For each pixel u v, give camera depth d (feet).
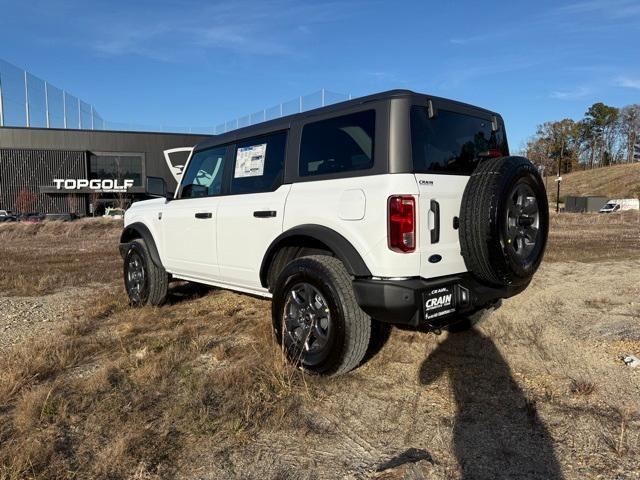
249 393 10.91
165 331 16.16
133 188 181.47
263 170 14.53
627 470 8.08
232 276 15.38
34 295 23.49
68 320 18.02
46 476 8.04
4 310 20.06
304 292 12.36
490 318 17.17
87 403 10.57
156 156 186.19
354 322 11.30
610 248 40.98
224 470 8.24
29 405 10.13
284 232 13.00
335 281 11.41
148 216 19.60
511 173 11.49
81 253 44.19
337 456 8.66
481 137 13.85
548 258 34.19
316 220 12.29
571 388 11.24
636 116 339.98
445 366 12.69
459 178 12.24
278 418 9.89
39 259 39.11
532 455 8.59
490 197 11.20
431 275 11.32
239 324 16.61
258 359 12.84
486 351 13.74
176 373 12.25
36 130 174.70
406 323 10.89
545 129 324.39
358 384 11.64
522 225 12.29
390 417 10.04
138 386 11.49
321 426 9.72
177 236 17.80
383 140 11.26
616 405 10.40
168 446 8.91
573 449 8.76
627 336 15.08
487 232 11.18
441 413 10.18
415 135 11.47
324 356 11.62
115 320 17.89
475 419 9.91
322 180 12.45
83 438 9.23
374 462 8.46
